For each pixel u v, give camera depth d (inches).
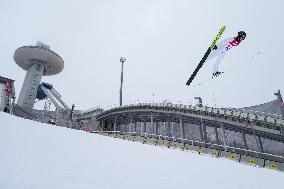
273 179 457.7
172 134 2145.7
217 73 466.0
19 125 529.3
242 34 425.1
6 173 235.5
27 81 2842.0
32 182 221.5
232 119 1462.8
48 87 3088.1
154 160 441.7
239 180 378.3
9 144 352.5
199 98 1726.1
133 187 253.3
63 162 312.2
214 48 441.1
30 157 307.4
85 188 227.8
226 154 1081.4
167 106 1798.7
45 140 433.4
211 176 373.1
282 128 1262.3
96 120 2353.6
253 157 988.6
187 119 1754.4
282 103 1501.0
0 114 639.1
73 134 598.9
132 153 481.1
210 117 1560.0
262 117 1325.0
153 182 283.9
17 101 2741.1
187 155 627.2
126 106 2111.2
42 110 2753.4
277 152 1432.1
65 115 2293.3
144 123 2178.9
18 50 2898.6
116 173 301.1
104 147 491.8
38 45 3006.9
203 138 1692.9
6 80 1819.6
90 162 338.3
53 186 219.6
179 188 275.3
